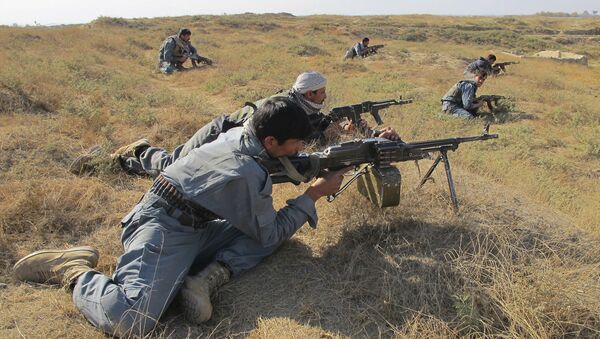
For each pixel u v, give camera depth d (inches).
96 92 337.4
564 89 555.5
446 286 120.6
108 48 651.5
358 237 141.6
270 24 1270.9
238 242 130.4
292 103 122.8
